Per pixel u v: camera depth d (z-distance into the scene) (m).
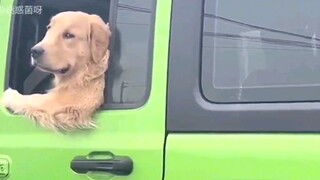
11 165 3.13
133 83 3.03
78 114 3.05
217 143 2.87
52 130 3.09
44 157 3.09
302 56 2.86
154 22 3.02
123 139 2.99
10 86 3.19
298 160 2.78
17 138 3.14
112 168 2.98
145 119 2.97
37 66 3.14
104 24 3.09
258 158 2.82
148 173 2.94
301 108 2.80
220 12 2.96
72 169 3.05
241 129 2.85
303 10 2.88
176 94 2.94
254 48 2.91
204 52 2.95
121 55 3.06
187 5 2.98
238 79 2.90
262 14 2.92
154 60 2.99
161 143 2.94
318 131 2.78
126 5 3.08
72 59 3.09
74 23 3.10
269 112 2.83
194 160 2.88
